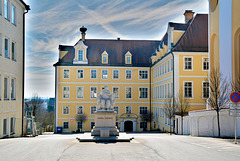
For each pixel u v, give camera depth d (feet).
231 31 73.20
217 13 84.23
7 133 72.08
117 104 167.73
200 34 125.80
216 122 67.10
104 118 55.36
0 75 67.41
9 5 73.56
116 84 168.25
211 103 67.92
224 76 75.36
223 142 48.44
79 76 166.50
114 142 47.93
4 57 70.03
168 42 131.64
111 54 173.27
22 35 84.69
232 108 45.98
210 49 90.12
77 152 36.29
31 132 98.07
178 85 118.32
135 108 168.04
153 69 167.02
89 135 55.47
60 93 164.76
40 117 219.61
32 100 201.26
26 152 35.94
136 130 164.14
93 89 166.91
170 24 128.57
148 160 31.24
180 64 119.24
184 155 34.35
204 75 119.75
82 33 179.42
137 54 175.83
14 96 78.48
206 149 39.40
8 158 31.68
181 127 97.71
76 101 165.07
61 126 162.61
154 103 162.40
